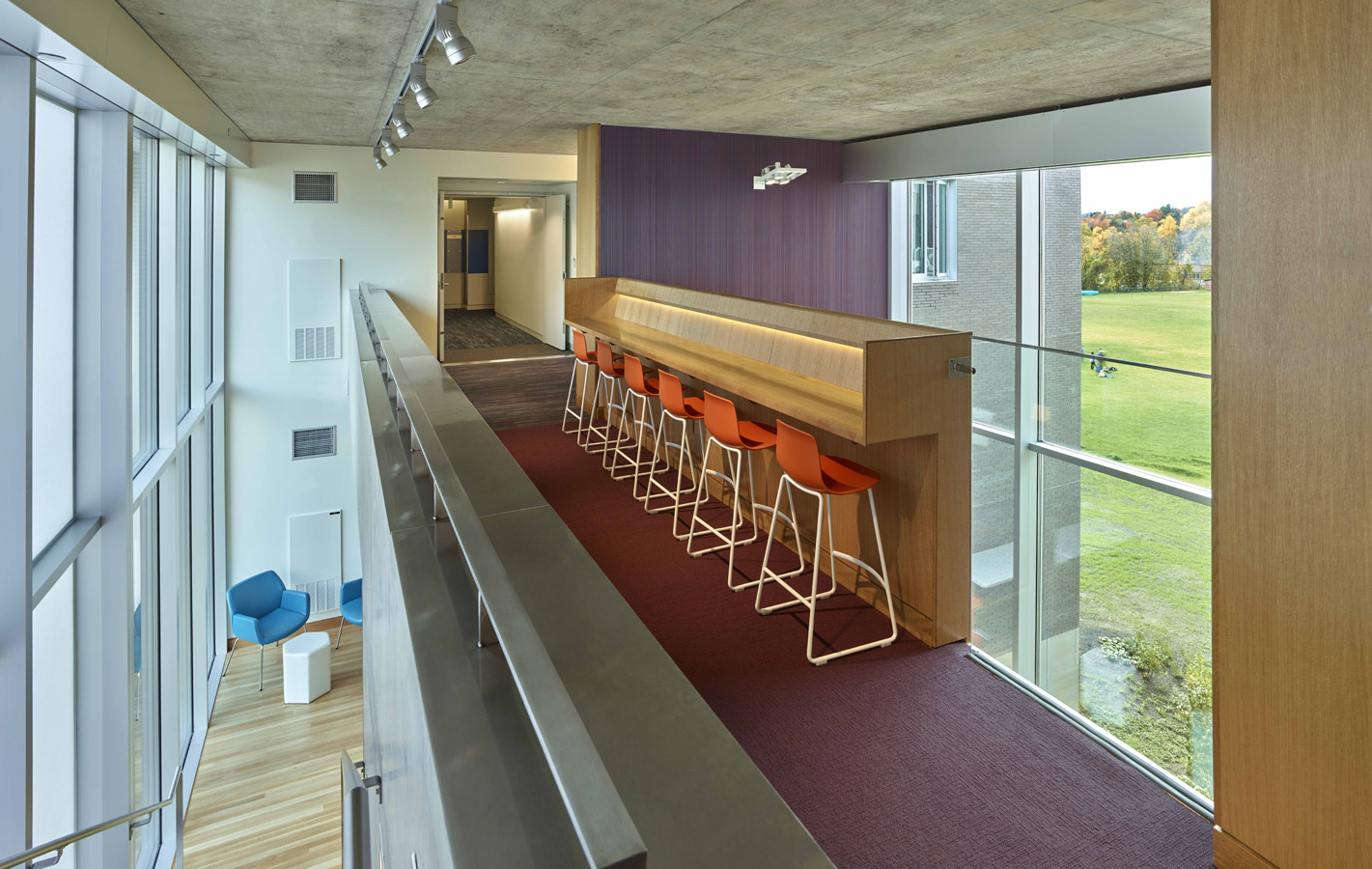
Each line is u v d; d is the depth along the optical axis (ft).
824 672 10.36
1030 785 8.21
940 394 10.60
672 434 19.17
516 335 38.50
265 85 16.97
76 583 13.01
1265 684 6.44
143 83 12.31
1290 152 5.93
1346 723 5.86
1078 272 21.42
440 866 3.37
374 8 11.48
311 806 19.85
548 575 3.87
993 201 23.91
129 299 13.25
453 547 5.98
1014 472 17.66
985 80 17.07
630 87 17.56
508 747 3.55
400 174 28.68
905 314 27.99
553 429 23.68
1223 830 6.91
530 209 37.24
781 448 11.28
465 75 16.24
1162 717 15.01
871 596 12.24
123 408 13.15
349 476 29.19
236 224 26.94
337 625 29.40
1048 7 12.03
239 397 27.61
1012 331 23.53
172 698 18.62
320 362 28.35
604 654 3.18
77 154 12.98
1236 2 6.24
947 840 7.49
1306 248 5.88
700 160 24.59
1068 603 17.10
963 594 11.13
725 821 2.35
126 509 13.21
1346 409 5.70
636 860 1.91
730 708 9.59
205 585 23.02
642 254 24.02
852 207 27.48
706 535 15.10
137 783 16.25
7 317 9.25
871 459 12.02
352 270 28.48
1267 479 6.30
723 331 17.29
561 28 12.89
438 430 6.63
